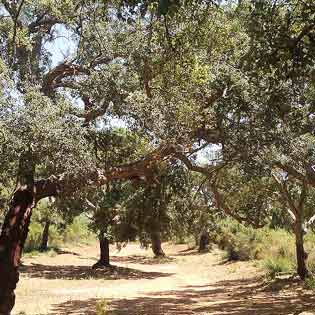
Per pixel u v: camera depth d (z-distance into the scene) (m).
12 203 12.47
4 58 13.52
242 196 22.44
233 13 11.30
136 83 13.05
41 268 31.89
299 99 11.35
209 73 12.01
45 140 10.55
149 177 14.92
